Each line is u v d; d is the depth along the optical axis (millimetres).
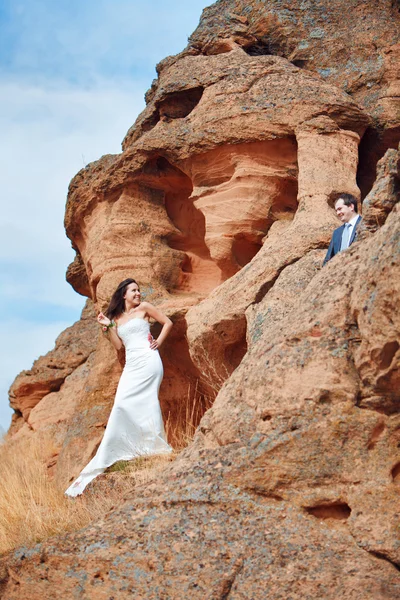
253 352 7508
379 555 6348
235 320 9984
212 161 11430
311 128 10953
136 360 10086
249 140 11109
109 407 12180
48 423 15500
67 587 6816
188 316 10766
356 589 6242
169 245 12367
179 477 7035
